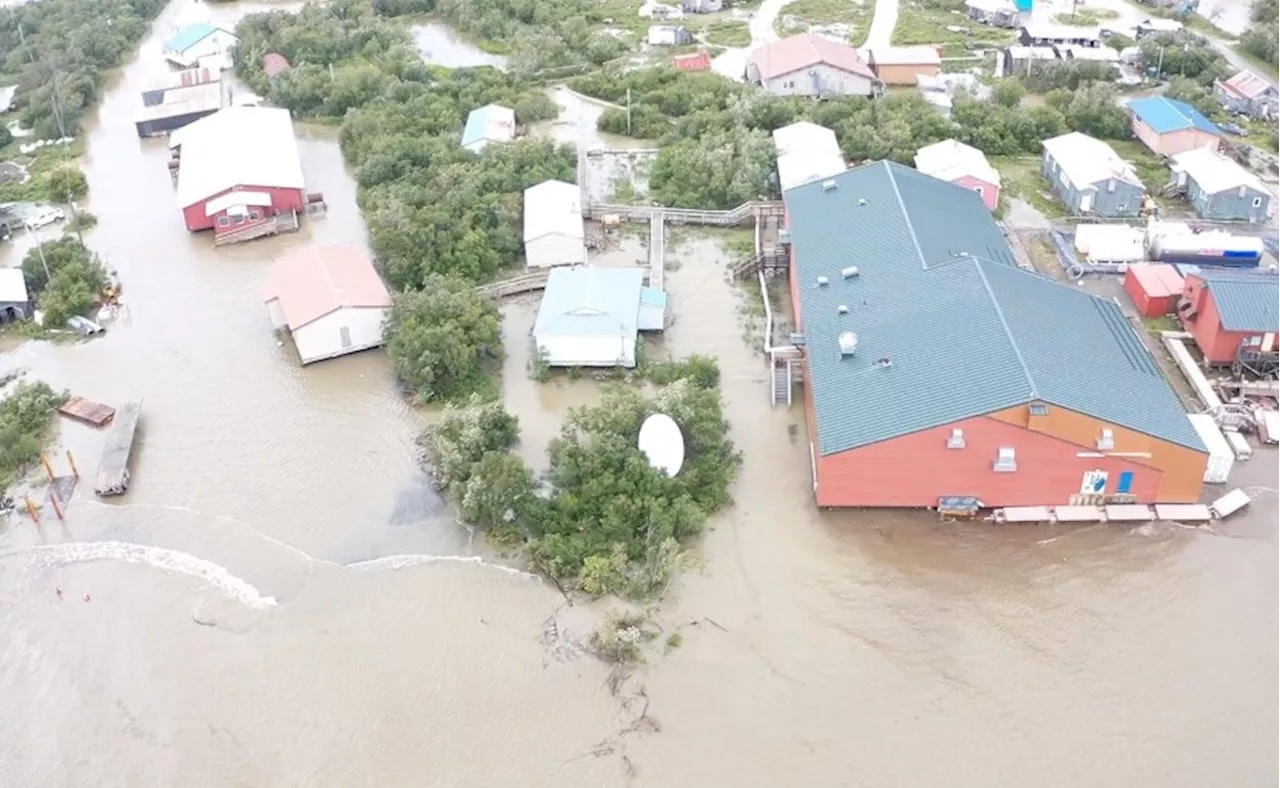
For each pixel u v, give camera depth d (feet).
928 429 161.68
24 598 165.27
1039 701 142.00
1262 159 288.92
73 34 397.80
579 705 144.46
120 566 170.50
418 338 204.85
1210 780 131.44
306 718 144.25
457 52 404.57
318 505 181.27
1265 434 183.83
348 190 297.74
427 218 245.65
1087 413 160.25
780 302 233.96
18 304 236.43
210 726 144.05
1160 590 157.48
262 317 237.45
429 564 167.94
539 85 360.28
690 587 160.97
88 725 144.97
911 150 287.48
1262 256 240.32
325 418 202.90
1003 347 170.81
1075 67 347.77
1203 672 144.97
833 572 162.71
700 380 202.90
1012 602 156.46
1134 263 236.02
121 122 354.33
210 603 162.81
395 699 146.30
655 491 169.78
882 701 142.82
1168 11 429.79
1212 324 200.13
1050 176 282.36
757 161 277.23
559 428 195.11
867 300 196.03
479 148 296.51
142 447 196.75
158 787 136.56
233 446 196.24
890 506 171.94
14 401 203.10
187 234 276.00
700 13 440.45
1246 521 168.45
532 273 243.40
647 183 287.89
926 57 358.23
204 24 411.75
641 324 219.41
